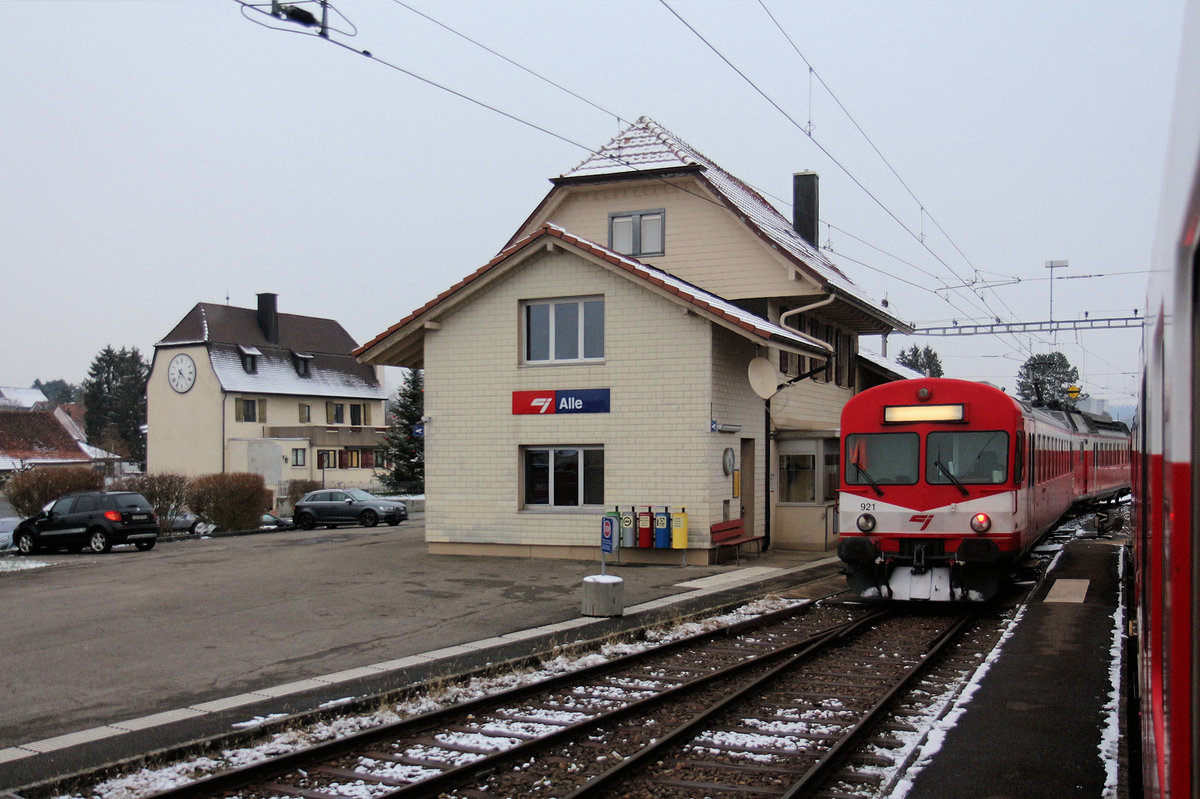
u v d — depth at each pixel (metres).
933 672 10.55
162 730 8.23
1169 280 3.12
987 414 14.24
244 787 6.93
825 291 22.69
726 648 12.06
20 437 69.12
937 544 14.35
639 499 19.92
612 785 6.91
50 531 26.45
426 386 21.58
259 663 11.01
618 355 20.11
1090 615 12.62
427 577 17.94
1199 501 2.83
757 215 25.33
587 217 25.03
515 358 20.86
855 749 7.69
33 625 13.61
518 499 20.83
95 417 102.50
